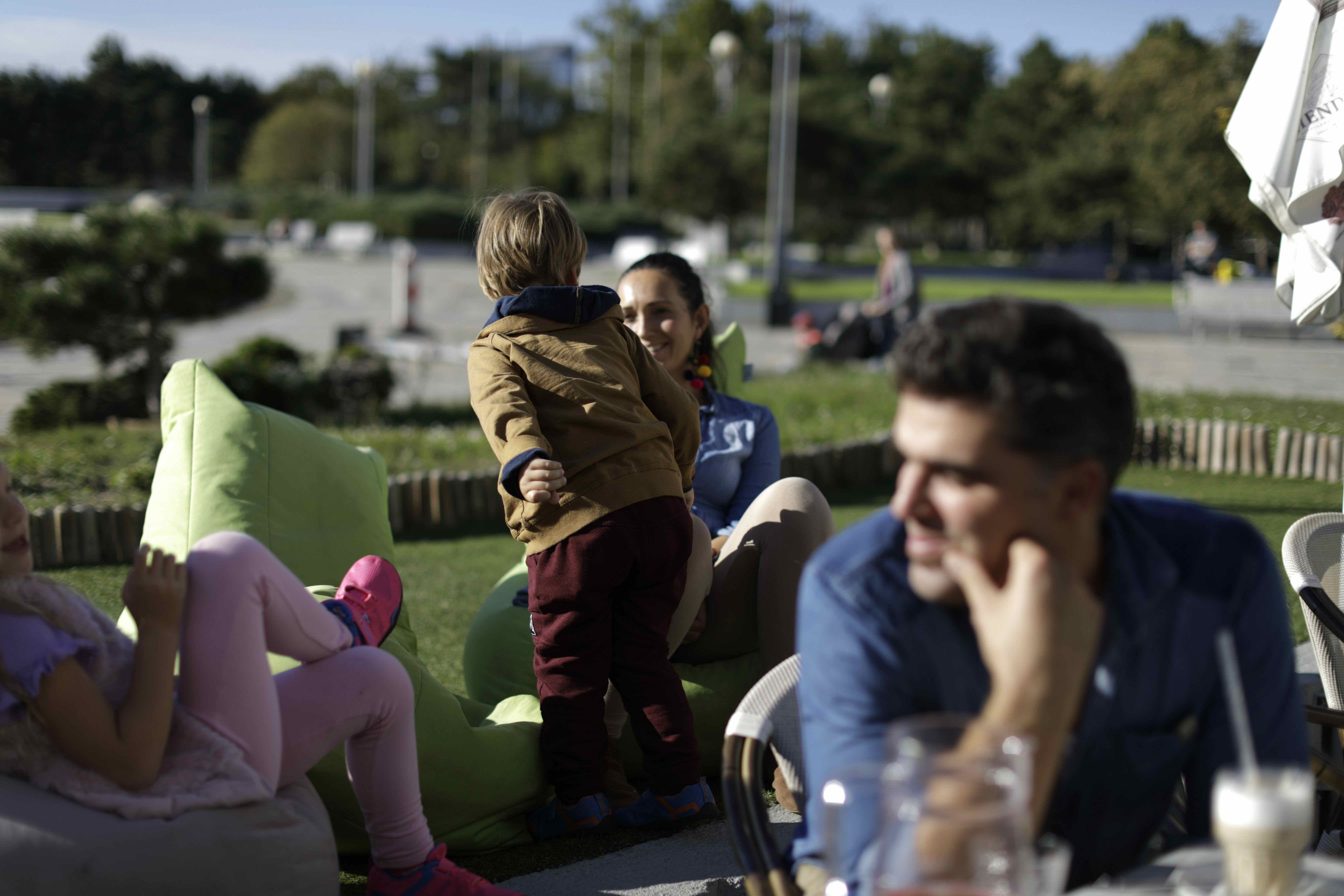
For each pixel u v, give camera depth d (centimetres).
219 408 303
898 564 149
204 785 196
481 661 349
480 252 295
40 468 780
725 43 2975
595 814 280
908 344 135
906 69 6256
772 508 313
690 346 362
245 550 203
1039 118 5272
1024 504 132
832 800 140
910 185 4997
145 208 1152
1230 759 157
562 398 275
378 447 898
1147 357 1650
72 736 186
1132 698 151
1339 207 321
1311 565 270
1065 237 4919
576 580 271
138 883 188
